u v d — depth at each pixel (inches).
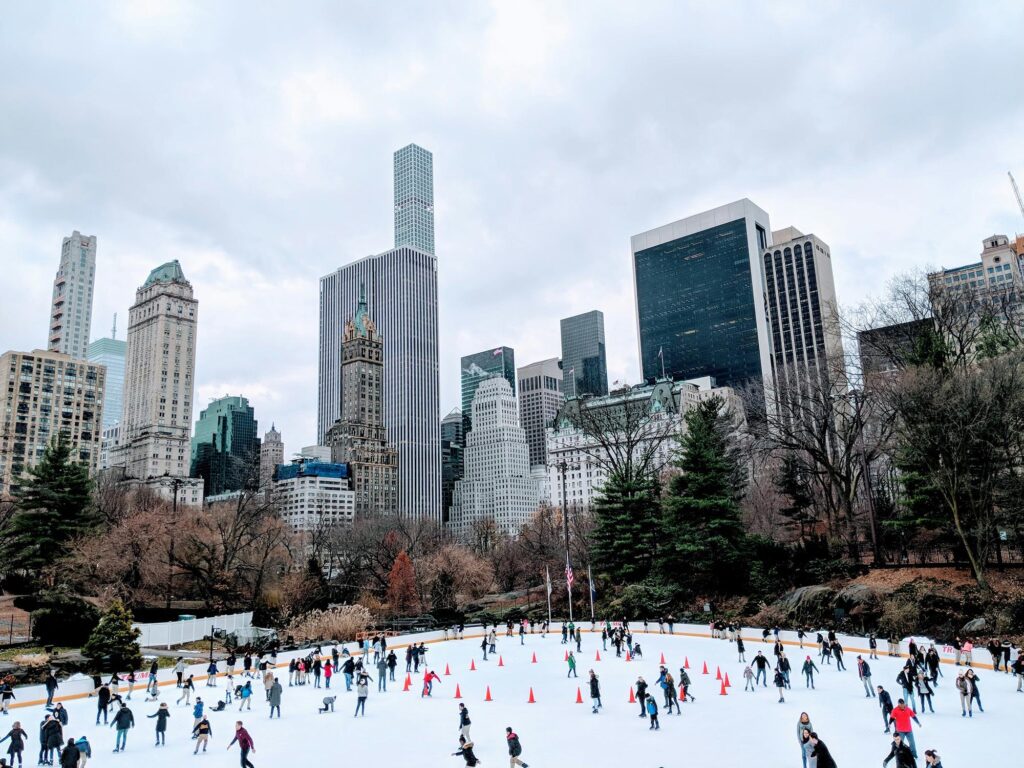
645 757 1080.2
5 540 2861.7
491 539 5994.1
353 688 1733.5
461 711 1121.4
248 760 1061.1
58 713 1237.7
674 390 7116.1
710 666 1900.8
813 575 2625.5
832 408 2787.9
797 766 1018.7
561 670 1931.6
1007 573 2199.8
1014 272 7824.8
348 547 4881.9
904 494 2511.1
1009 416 2149.4
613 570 3169.3
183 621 2485.2
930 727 1202.6
